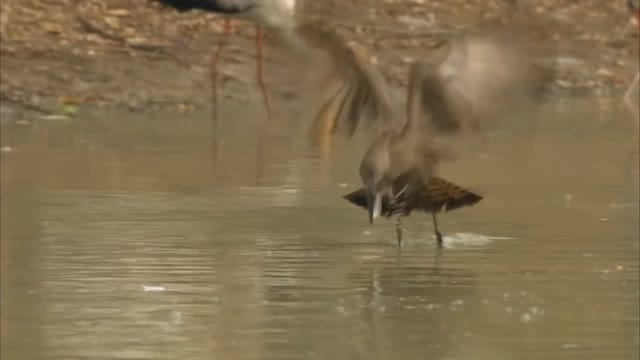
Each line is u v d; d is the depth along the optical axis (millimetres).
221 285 13086
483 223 15852
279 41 11008
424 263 13969
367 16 28391
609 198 17312
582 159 20141
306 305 12477
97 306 12367
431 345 11281
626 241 14922
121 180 18203
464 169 19234
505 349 11156
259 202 16891
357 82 11641
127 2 28266
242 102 25234
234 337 11484
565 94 27422
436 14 28328
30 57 26375
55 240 14844
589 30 30062
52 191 17469
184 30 27688
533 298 12656
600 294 12781
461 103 11523
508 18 11438
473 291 12945
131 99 25312
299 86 11578
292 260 14102
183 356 10984
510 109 11398
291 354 11047
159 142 21422
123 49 27000
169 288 13016
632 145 21406
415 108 11719
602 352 11070
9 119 23969
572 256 14266
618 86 28047
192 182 18141
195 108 25016
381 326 11758
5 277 13344
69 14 27859
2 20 27484
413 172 12805
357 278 13383
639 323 11867
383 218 15695
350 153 20234
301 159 19844
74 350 11133
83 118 24125
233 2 10234
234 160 19781
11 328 11719
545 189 17859
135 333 11594
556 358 10938
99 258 14055
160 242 14812
